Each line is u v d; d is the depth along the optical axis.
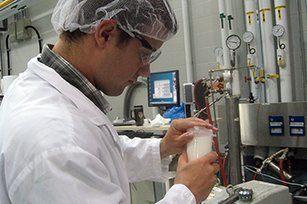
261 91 1.99
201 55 2.44
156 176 1.00
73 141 0.51
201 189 0.65
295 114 1.66
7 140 0.51
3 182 0.52
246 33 1.89
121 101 2.94
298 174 1.67
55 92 0.61
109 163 0.62
